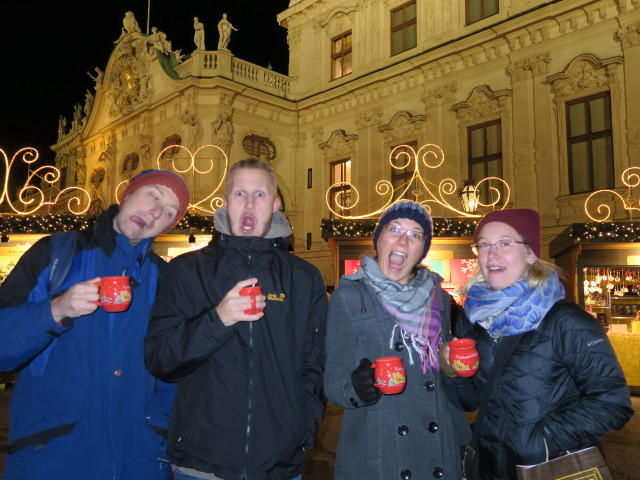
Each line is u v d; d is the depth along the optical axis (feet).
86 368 6.51
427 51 47.21
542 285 6.63
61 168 83.10
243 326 6.80
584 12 38.06
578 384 6.05
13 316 5.92
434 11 47.80
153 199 7.27
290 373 6.92
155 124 60.49
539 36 40.32
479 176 43.73
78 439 6.27
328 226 30.40
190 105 53.83
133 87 63.77
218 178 52.13
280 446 6.53
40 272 6.56
